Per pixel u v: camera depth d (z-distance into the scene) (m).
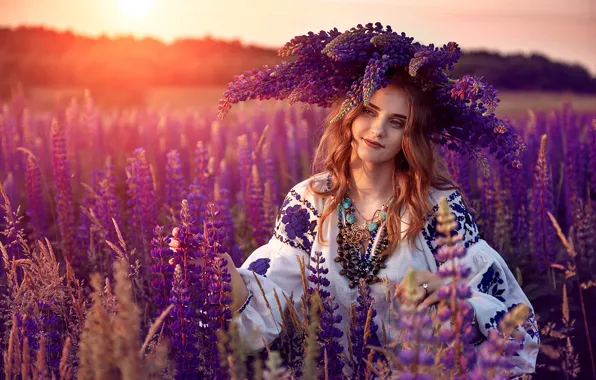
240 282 2.66
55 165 3.85
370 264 2.79
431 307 2.46
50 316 2.49
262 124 7.07
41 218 4.15
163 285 2.31
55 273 2.41
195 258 2.33
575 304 4.08
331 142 2.95
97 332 1.76
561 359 3.59
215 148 5.97
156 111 8.34
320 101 2.96
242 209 4.78
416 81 2.74
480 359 1.72
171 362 2.19
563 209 5.52
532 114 6.43
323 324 2.31
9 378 1.96
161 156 5.83
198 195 3.45
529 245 4.73
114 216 3.68
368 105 2.73
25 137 6.25
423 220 2.77
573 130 6.48
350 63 2.80
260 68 2.85
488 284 2.71
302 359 2.28
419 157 2.73
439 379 1.75
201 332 2.26
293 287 2.92
